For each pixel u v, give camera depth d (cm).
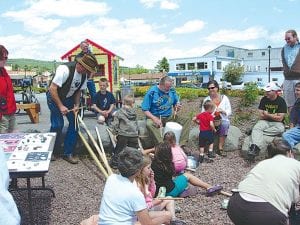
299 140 719
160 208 466
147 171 434
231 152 837
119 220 347
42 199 583
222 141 825
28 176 411
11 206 217
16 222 215
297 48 850
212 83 829
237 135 859
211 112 794
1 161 226
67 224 499
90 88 873
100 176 693
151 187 491
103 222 351
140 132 805
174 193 555
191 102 1616
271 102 804
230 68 6512
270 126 796
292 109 749
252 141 778
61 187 633
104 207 355
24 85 1341
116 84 1352
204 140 786
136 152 364
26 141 504
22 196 595
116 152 743
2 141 503
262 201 362
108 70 1243
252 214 361
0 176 219
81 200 580
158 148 545
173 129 748
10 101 653
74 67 714
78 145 794
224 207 539
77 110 750
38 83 4231
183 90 1889
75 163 760
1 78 639
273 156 399
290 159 386
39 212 536
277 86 798
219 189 590
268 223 356
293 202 375
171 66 7544
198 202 568
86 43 767
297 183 371
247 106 1292
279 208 359
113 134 759
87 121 914
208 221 507
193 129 875
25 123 1038
